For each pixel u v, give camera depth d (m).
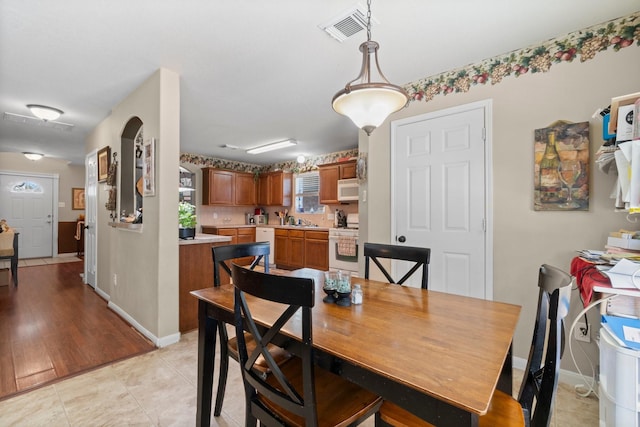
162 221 2.52
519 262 2.22
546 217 2.12
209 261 3.12
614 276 1.33
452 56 2.33
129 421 1.63
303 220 6.50
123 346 2.50
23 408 1.72
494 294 2.32
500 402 1.16
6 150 5.90
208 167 6.20
